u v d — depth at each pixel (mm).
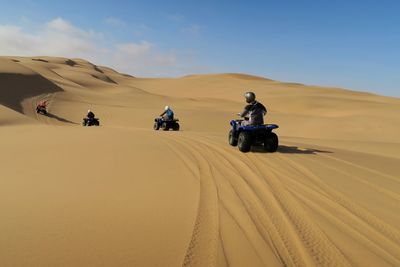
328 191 5590
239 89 124938
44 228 3943
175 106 64875
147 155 8445
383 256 3494
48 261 3191
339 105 75500
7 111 32438
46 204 4773
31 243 3557
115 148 9539
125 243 3584
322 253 3518
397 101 94625
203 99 84438
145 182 5945
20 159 8117
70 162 7641
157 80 169000
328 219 4422
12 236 3725
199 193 5359
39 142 11266
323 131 36625
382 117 42344
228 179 6227
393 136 33875
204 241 3684
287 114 47406
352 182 6168
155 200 4984
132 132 15383
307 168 7168
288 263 3303
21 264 3137
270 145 9039
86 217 4297
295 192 5508
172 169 6953
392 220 4434
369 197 5336
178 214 4449
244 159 8086
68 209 4574
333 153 9523
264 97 91125
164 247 3518
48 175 6449
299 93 101812
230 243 3660
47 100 54375
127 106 58906
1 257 3264
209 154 8719
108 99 65875
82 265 3131
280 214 4547
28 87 57969
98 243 3572
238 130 9812
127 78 177750
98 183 5863
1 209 4574
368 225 4258
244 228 4062
